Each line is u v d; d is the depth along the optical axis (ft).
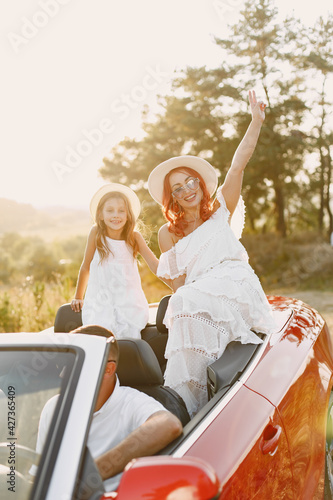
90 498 4.31
